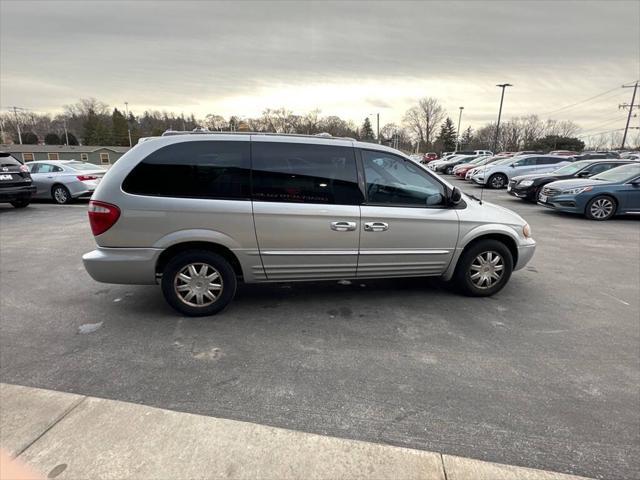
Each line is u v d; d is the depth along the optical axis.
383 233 3.89
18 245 6.89
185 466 1.96
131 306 4.09
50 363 2.98
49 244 6.96
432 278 5.05
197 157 3.57
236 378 2.80
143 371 2.88
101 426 2.24
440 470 1.97
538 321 3.81
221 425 2.27
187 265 3.68
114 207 3.46
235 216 3.59
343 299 4.32
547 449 2.15
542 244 7.23
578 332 3.59
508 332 3.56
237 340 3.36
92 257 3.54
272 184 3.66
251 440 2.15
